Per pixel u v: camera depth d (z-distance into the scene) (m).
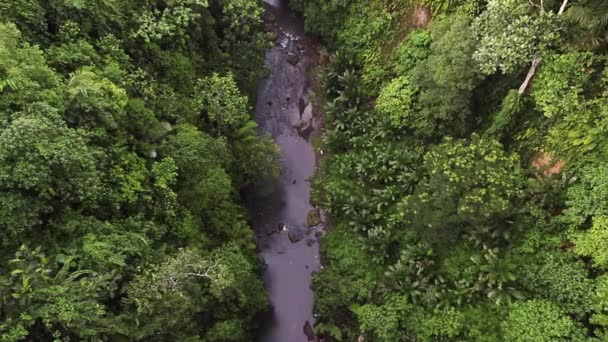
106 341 12.91
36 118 12.27
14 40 13.63
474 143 16.25
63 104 13.71
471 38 16.70
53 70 14.65
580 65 14.88
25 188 11.84
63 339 12.06
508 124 17.09
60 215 13.22
